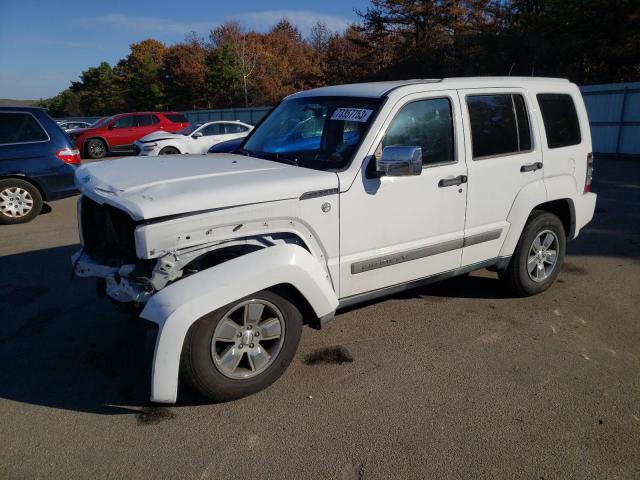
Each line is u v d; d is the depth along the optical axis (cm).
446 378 366
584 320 462
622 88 1708
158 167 376
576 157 512
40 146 876
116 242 343
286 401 339
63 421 320
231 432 308
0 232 809
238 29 6069
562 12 2584
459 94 425
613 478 272
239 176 346
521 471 276
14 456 289
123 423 318
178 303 299
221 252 345
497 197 453
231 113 3675
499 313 477
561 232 516
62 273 603
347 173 364
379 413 325
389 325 452
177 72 5591
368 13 3750
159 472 276
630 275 580
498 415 323
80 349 415
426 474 274
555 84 505
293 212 342
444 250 429
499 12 3316
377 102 389
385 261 394
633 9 2403
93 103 7075
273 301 338
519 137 466
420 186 400
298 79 5338
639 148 1700
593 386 356
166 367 301
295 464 281
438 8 3500
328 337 429
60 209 1001
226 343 330
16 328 455
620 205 947
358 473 274
